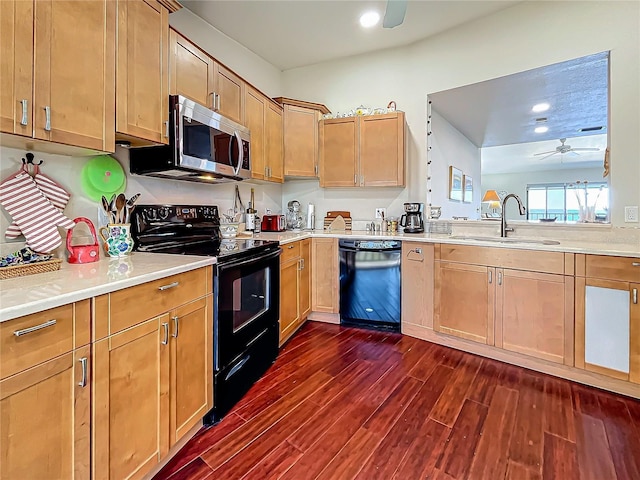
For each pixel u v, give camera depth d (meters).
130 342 1.22
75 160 1.73
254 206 3.49
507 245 2.34
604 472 1.39
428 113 3.34
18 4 1.15
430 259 2.79
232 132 2.41
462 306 2.59
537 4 2.62
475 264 2.51
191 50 2.10
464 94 3.22
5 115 1.12
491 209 3.82
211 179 2.53
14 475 0.88
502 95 3.25
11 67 1.14
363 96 3.62
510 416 1.78
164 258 1.70
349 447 1.55
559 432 1.65
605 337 1.99
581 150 5.99
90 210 1.81
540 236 2.66
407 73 3.41
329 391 2.04
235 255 1.92
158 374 1.36
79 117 1.38
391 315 3.05
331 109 3.78
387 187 3.56
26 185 1.50
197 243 2.38
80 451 1.05
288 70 3.96
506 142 5.10
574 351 2.10
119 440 1.18
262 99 3.01
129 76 1.61
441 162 3.88
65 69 1.31
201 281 1.64
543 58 2.60
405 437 1.62
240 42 3.28
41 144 1.36
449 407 1.86
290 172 3.40
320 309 3.29
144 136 1.71
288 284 2.78
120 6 1.55
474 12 2.79
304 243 3.13
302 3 2.64
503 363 2.41
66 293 1.00
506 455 1.49
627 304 1.92
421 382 2.14
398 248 2.99
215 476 1.39
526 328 2.28
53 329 0.97
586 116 3.83
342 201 3.79
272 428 1.69
